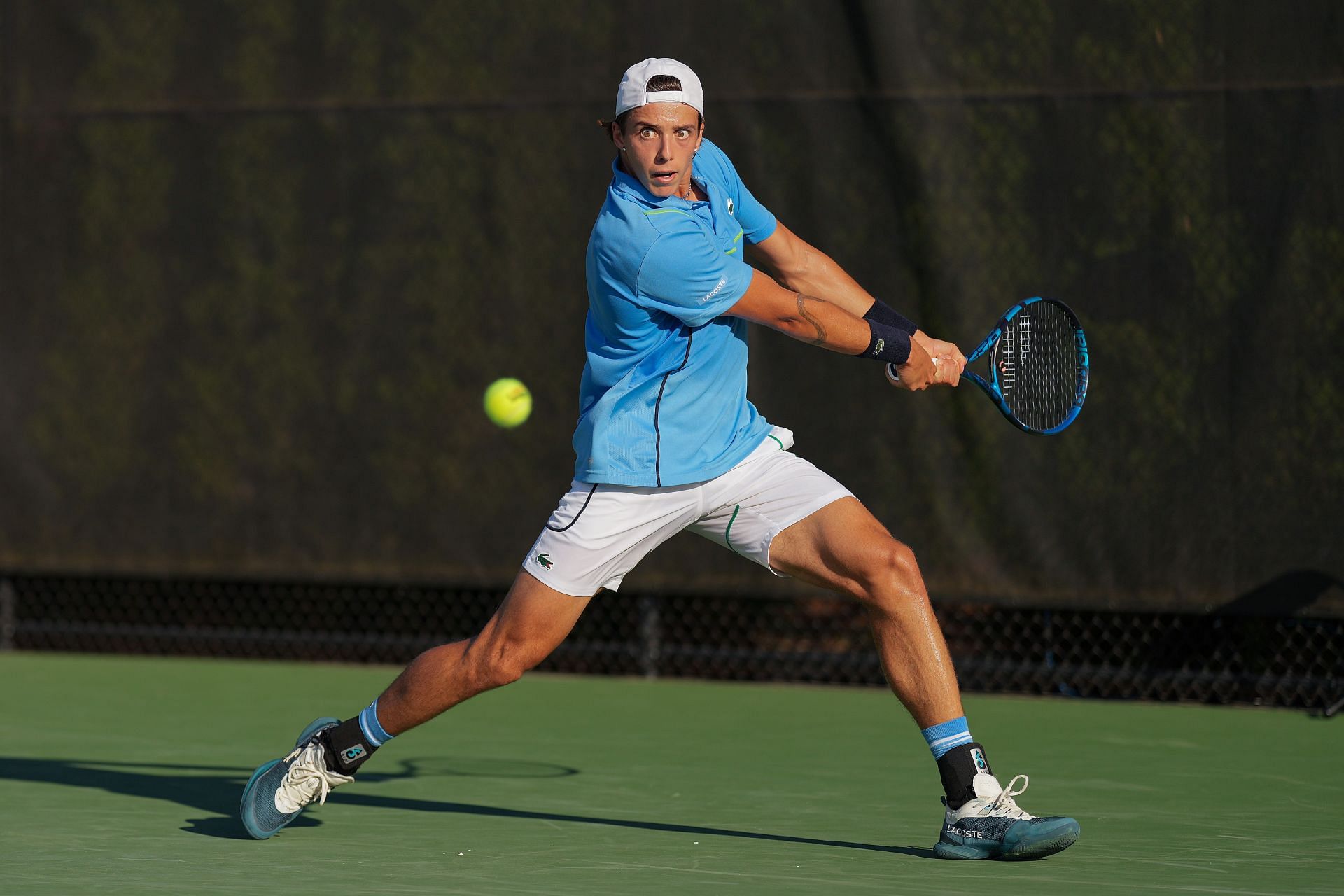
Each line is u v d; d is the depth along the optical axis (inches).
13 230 1019.3
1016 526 852.0
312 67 967.6
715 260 492.7
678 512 515.8
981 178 855.7
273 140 975.0
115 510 1007.0
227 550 988.6
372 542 964.0
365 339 963.3
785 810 600.7
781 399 885.2
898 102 865.5
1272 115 811.4
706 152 540.7
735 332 517.7
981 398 855.7
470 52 941.2
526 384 936.3
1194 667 857.5
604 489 509.7
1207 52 820.6
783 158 885.8
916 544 867.4
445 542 951.0
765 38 887.7
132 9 997.8
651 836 550.6
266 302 978.7
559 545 510.6
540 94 929.5
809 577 514.6
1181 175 825.5
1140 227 831.7
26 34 1014.4
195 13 987.3
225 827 567.5
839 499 512.1
